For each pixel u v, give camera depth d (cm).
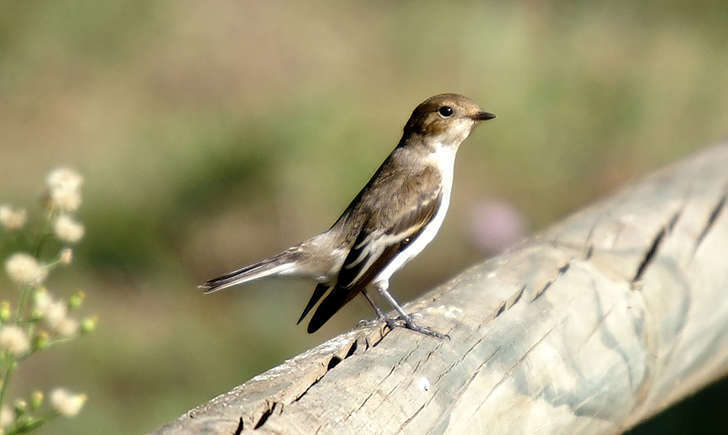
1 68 1794
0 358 511
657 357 658
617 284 663
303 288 1330
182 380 1211
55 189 553
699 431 962
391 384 515
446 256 1432
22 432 512
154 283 1380
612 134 1684
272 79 1791
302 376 507
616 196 791
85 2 1866
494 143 1650
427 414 511
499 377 557
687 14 1978
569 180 1605
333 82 1772
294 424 464
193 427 448
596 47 1886
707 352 710
